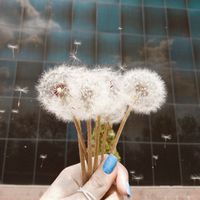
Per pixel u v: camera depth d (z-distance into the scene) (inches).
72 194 38.9
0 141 211.2
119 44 262.7
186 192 204.4
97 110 34.1
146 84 38.4
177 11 292.7
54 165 209.5
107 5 278.7
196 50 276.4
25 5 262.5
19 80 233.5
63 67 37.8
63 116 35.5
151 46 269.0
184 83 257.8
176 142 230.7
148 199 197.9
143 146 224.4
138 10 283.6
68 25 262.1
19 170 204.8
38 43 249.6
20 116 221.1
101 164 38.1
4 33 247.4
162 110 240.5
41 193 192.5
